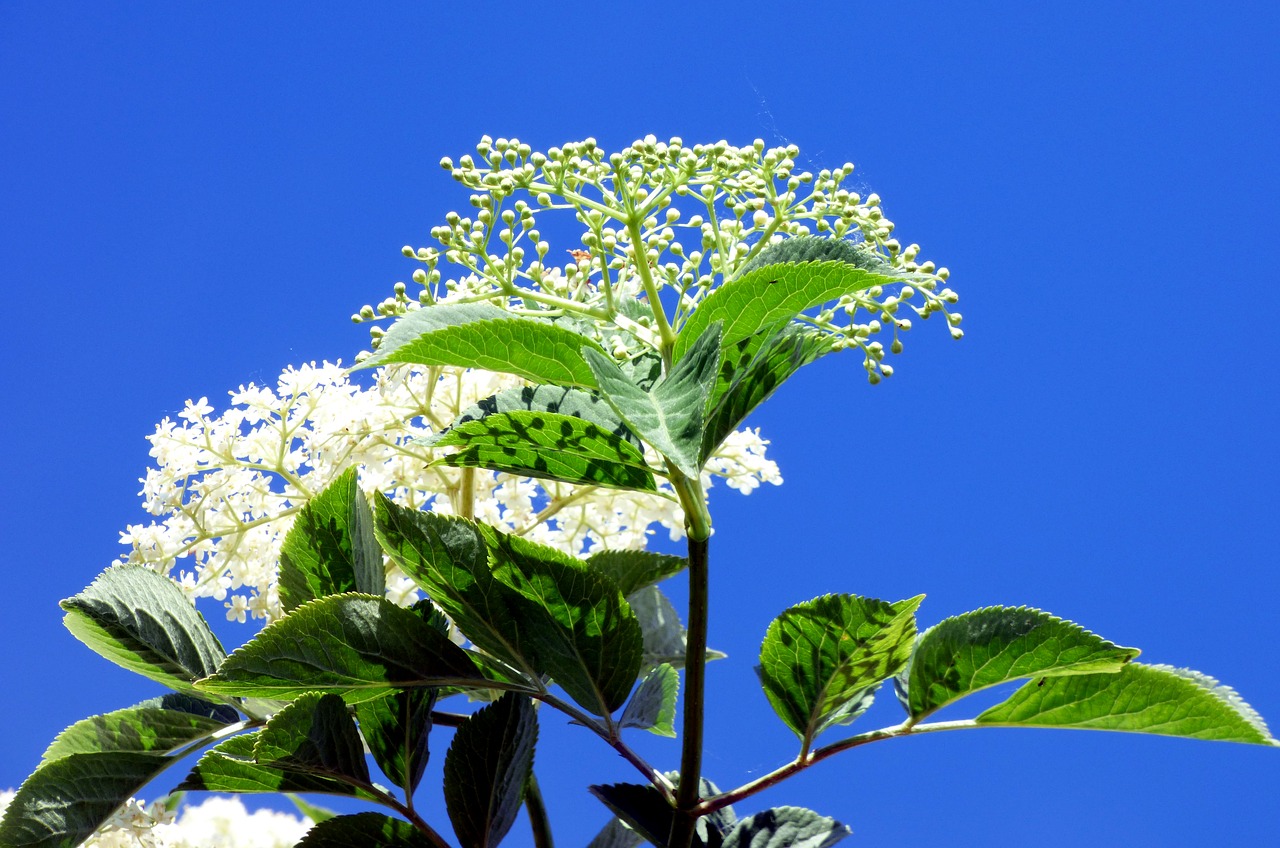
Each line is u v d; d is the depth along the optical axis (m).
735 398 0.97
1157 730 0.93
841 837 0.97
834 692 0.96
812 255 0.95
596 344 0.93
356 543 0.98
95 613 0.95
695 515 0.95
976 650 0.94
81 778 0.93
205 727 0.96
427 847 0.94
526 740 0.94
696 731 0.94
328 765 0.93
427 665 0.94
